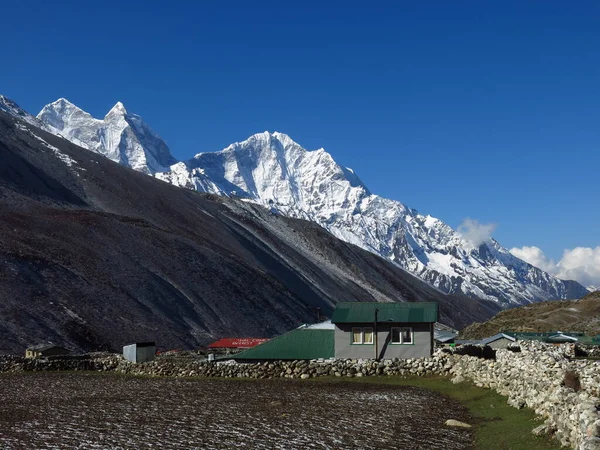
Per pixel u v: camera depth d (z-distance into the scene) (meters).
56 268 180.12
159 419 49.50
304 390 64.75
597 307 182.88
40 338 134.62
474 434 41.41
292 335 82.81
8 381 76.38
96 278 187.62
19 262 172.38
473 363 64.75
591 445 25.20
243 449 38.91
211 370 79.00
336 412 51.22
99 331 152.88
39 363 87.75
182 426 46.47
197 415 51.12
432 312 78.00
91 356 94.31
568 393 33.88
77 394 64.56
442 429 43.62
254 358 80.19
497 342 93.38
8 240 187.75
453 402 55.06
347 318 78.62
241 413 51.72
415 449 38.03
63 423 48.22
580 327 160.62
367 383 69.19
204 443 40.69
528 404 44.97
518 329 168.88
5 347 123.69
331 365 75.19
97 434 43.88
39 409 55.09
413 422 46.34
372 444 39.59
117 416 51.12
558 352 61.75
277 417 49.56
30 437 43.00
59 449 39.31
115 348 146.50
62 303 159.25
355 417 48.78
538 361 46.50
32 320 142.00
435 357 73.56
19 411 54.12
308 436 42.31
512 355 56.44
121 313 170.12
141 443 40.88
